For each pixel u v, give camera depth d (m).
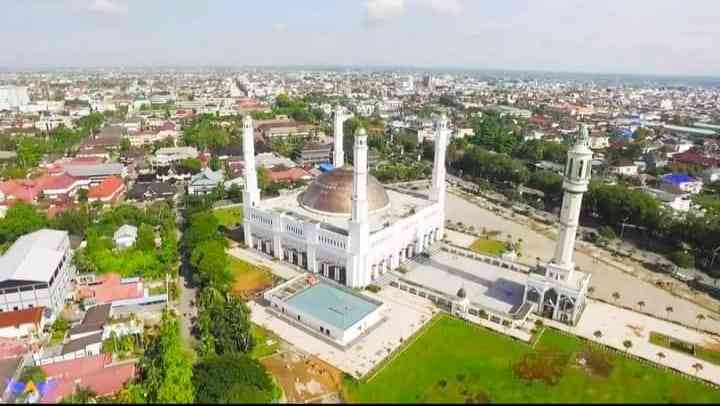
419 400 83.81
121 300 116.50
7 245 148.12
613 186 193.25
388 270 141.88
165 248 138.62
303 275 133.25
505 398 83.31
